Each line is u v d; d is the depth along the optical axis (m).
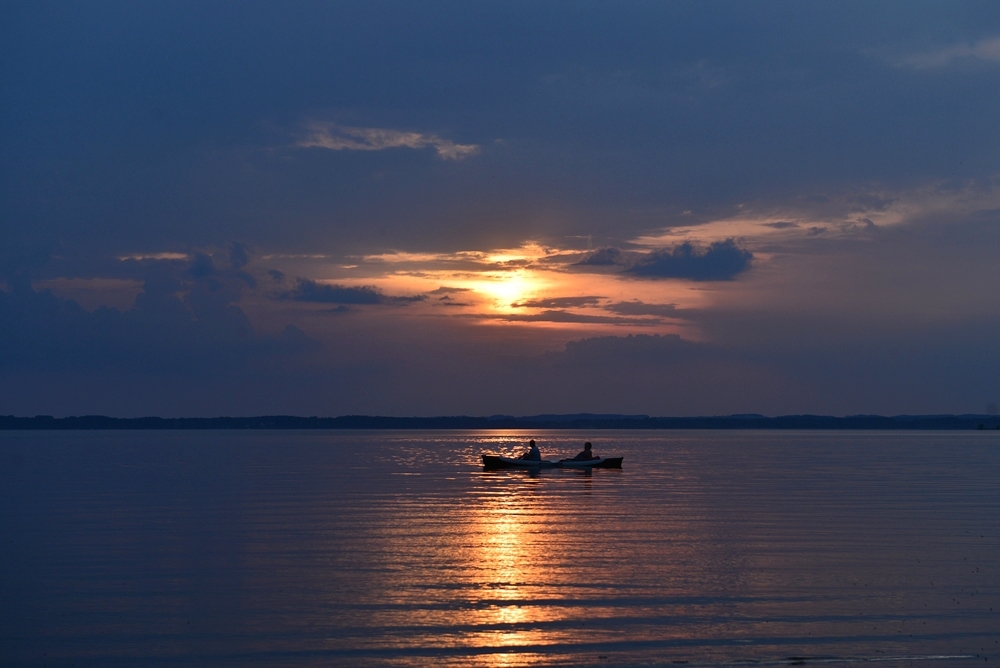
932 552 26.27
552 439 184.50
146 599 20.73
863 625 18.52
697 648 17.03
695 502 40.44
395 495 44.59
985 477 58.81
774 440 183.00
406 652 16.81
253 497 44.25
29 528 32.03
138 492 47.81
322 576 22.97
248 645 17.33
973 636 17.83
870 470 67.19
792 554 25.92
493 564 24.41
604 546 27.31
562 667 15.99
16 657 16.81
